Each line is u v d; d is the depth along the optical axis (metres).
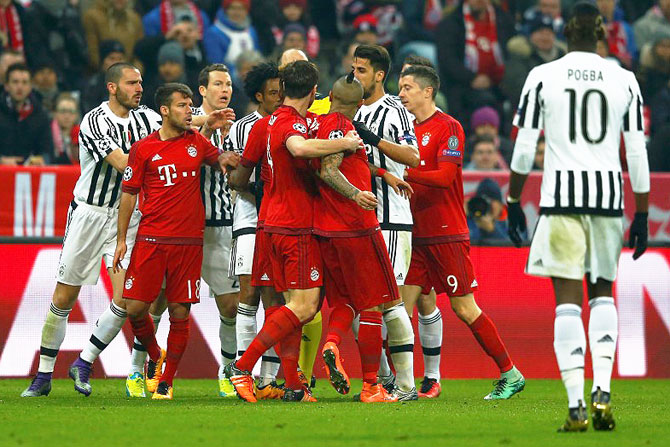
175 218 25.84
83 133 27.53
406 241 26.45
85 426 20.31
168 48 43.53
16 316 33.84
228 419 21.36
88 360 27.86
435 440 18.53
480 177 36.41
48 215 34.25
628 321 36.31
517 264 35.91
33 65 46.50
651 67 48.88
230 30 48.38
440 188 26.61
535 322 35.94
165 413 22.61
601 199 19.95
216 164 26.45
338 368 24.30
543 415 22.89
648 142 44.75
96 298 34.09
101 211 27.91
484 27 48.91
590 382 34.31
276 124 24.36
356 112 25.98
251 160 25.66
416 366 35.34
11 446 17.83
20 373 33.78
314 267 24.52
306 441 18.34
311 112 26.42
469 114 47.78
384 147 24.61
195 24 46.12
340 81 24.30
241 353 27.11
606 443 18.36
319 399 27.08
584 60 20.34
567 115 20.09
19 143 40.97
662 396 29.69
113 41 45.00
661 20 54.12
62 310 28.16
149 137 25.97
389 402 25.34
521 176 20.59
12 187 34.03
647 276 36.44
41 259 34.06
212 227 28.45
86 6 47.84
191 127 26.23
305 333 27.95
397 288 24.77
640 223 20.89
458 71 48.12
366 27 49.88
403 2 53.44
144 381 29.77
